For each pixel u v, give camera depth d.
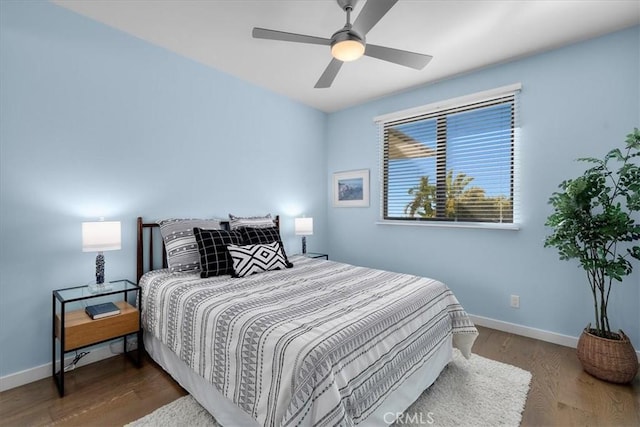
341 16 2.13
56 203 2.09
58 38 2.08
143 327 2.29
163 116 2.64
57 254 2.10
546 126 2.60
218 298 1.78
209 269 2.31
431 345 1.87
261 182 3.47
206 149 2.95
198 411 1.68
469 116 3.07
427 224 3.32
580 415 1.67
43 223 2.04
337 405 1.14
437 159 3.29
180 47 2.61
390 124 3.68
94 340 1.96
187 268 2.42
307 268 2.64
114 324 2.05
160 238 2.66
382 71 2.98
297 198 3.90
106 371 2.12
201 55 2.74
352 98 3.75
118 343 2.37
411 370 1.65
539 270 2.67
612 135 2.32
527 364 2.23
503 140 2.86
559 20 2.15
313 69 3.00
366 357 1.38
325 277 2.31
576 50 2.46
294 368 1.17
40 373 2.02
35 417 1.65
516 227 2.73
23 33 1.95
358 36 1.76
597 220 2.02
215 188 3.03
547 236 2.61
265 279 2.24
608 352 1.98
